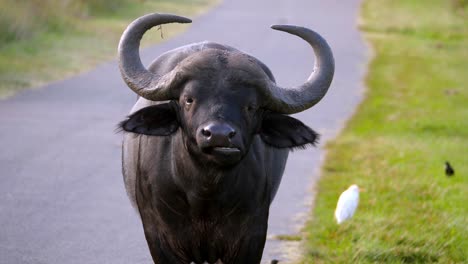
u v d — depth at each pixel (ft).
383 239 109.50
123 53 77.97
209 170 72.49
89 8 347.77
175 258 80.02
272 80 83.25
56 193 131.54
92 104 200.03
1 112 186.19
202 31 342.85
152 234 80.12
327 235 113.29
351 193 113.91
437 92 242.37
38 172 142.10
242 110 70.49
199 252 79.51
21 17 275.39
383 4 495.41
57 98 204.54
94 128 175.32
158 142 78.07
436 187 134.21
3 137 164.14
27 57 250.37
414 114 204.54
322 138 178.40
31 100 200.64
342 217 112.47
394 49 337.52
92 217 120.98
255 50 303.07
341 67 283.59
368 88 245.45
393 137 178.29
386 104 219.20
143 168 79.10
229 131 67.05
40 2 298.35
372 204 124.36
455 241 109.50
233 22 378.32
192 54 74.59
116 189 135.13
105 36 302.86
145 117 75.36
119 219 120.67
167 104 75.51
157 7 402.52
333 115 204.64
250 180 77.15
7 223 117.08
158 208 78.18
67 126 175.94
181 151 73.92
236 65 71.56
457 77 274.57
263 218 80.02
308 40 78.95
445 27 413.39
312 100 76.23
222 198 75.51
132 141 85.92
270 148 83.61
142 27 78.79
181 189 75.82
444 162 154.61
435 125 191.83
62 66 245.04
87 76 235.20
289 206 129.18
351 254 104.12
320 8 460.14
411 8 479.82
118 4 374.84
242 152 68.90
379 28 395.75
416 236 109.70
